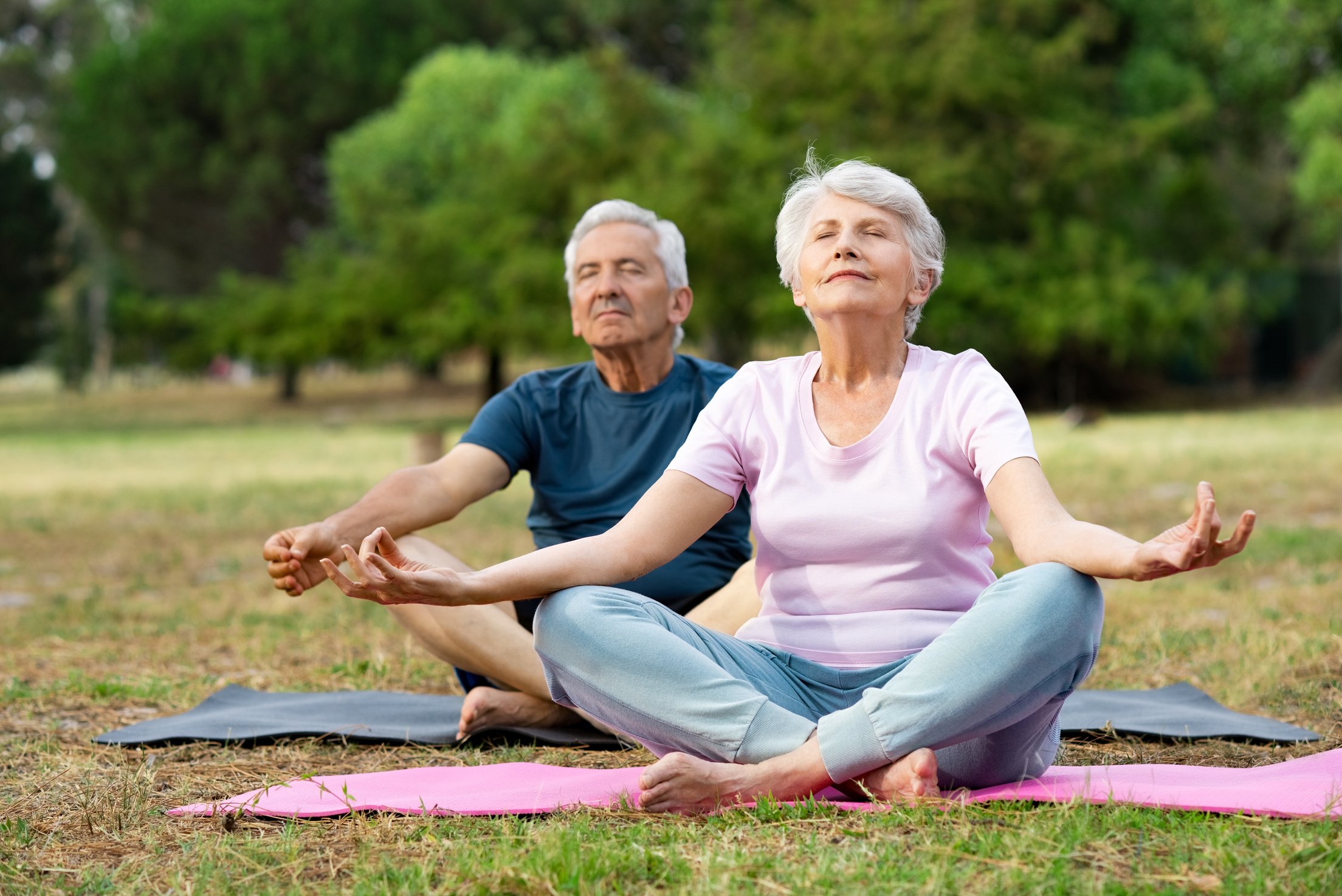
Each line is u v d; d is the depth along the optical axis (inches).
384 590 114.3
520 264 1127.6
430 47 1721.2
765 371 131.7
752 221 1072.8
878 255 123.5
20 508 543.8
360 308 1227.9
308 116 1675.7
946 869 97.9
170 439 1111.0
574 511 173.3
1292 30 1087.6
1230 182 1454.2
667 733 119.0
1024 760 120.6
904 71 1101.1
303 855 112.3
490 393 1256.2
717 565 174.4
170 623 263.4
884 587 123.6
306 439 1050.7
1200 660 208.4
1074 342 1146.7
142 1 2169.0
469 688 171.9
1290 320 1317.7
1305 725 167.9
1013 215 1139.9
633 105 1186.0
